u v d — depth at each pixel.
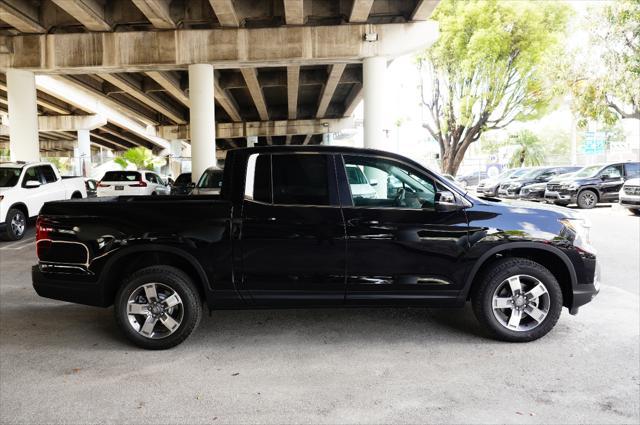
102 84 27.30
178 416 3.28
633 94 16.69
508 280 4.48
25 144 18.08
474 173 43.81
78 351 4.47
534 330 4.50
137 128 46.66
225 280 4.37
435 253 4.40
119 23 17.39
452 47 27.09
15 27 17.00
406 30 17.75
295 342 4.64
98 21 16.48
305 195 4.44
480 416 3.24
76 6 14.97
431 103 32.44
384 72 18.06
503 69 26.72
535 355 4.26
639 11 15.81
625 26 16.30
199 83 17.72
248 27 17.75
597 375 3.84
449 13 26.45
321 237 4.34
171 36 17.58
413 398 3.50
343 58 18.00
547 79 20.70
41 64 17.64
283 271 4.36
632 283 6.78
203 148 17.98
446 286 4.44
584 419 3.19
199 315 4.52
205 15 17.14
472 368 4.00
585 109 18.73
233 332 4.94
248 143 49.56
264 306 4.45
